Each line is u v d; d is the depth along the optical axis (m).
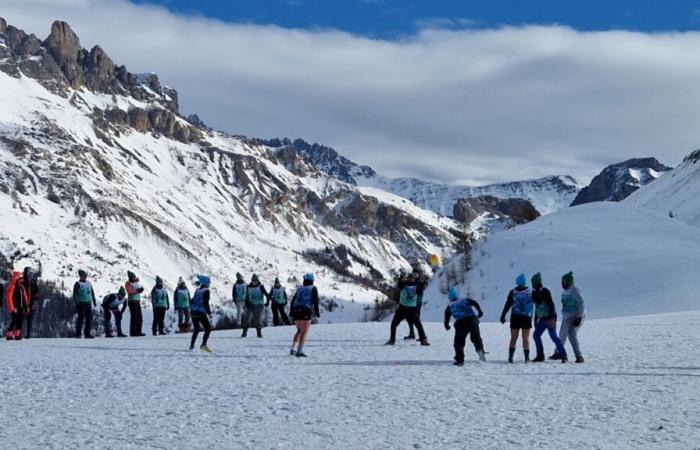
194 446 10.89
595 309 65.38
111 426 12.27
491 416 13.25
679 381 17.50
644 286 67.88
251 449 10.73
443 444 11.08
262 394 15.50
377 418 13.05
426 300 82.81
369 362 21.58
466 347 26.77
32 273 31.67
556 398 15.16
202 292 24.89
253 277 31.59
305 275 23.58
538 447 10.87
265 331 35.72
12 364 20.58
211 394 15.48
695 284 65.31
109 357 22.72
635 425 12.45
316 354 23.97
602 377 18.23
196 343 28.45
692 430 12.02
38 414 13.30
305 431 11.97
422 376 18.45
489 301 72.69
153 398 14.97
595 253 79.06
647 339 28.53
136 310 35.38
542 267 77.75
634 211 97.12
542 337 30.92
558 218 97.94
